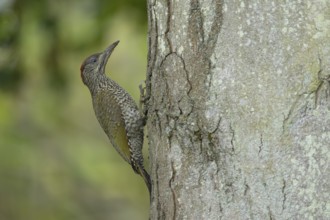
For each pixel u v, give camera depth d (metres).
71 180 23.02
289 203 9.59
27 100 21.56
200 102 10.08
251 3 9.81
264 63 9.75
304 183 9.56
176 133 10.31
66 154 23.17
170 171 10.39
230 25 9.91
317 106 9.62
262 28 9.77
